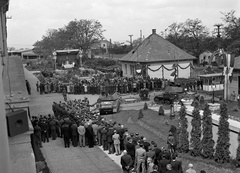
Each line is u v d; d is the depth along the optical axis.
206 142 16.81
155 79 47.47
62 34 109.56
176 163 13.50
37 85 49.28
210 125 16.73
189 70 58.16
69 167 17.64
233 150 16.36
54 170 17.25
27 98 11.37
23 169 10.76
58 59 92.94
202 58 95.75
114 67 79.12
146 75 55.44
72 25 105.75
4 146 7.94
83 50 104.62
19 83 15.19
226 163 15.88
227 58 30.95
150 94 43.09
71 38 106.75
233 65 30.92
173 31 101.12
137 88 45.16
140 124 26.61
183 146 18.06
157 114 29.11
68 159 18.98
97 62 91.94
